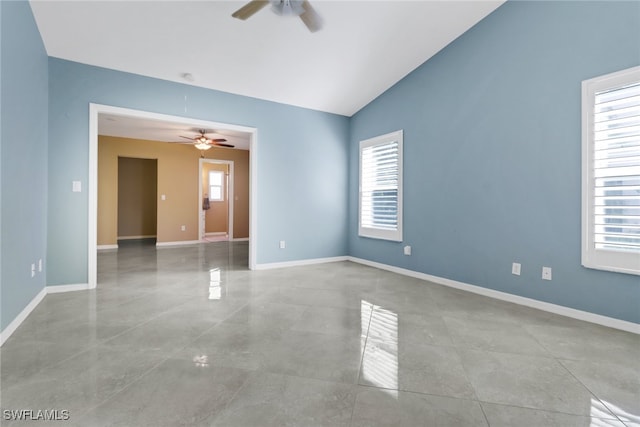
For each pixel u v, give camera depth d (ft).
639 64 8.39
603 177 9.00
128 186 29.55
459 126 13.08
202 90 14.89
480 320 9.39
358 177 18.74
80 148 12.29
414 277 15.01
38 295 10.66
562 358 7.05
